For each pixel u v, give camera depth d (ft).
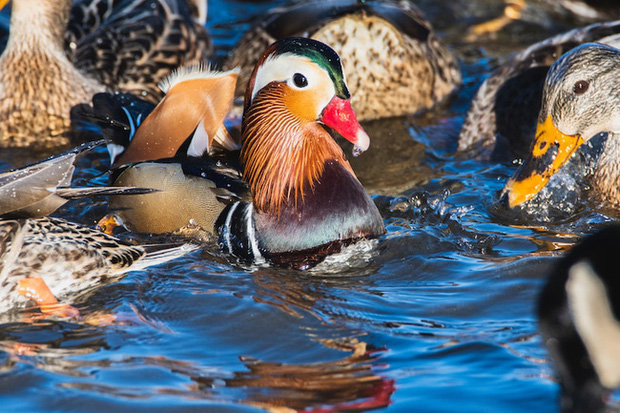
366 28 51.19
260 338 31.96
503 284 35.35
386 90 52.60
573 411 21.72
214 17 64.54
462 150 49.11
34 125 49.96
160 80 53.57
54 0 50.14
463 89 56.13
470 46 60.70
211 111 39.93
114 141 42.45
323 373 29.89
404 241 38.65
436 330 32.32
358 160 48.08
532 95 48.49
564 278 21.24
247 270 36.70
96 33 55.06
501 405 27.94
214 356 30.94
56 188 34.37
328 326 32.60
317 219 37.27
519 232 40.04
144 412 27.84
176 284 35.42
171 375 29.81
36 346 31.58
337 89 37.45
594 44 42.39
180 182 38.58
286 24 53.36
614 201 43.16
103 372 29.96
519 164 47.11
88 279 35.42
